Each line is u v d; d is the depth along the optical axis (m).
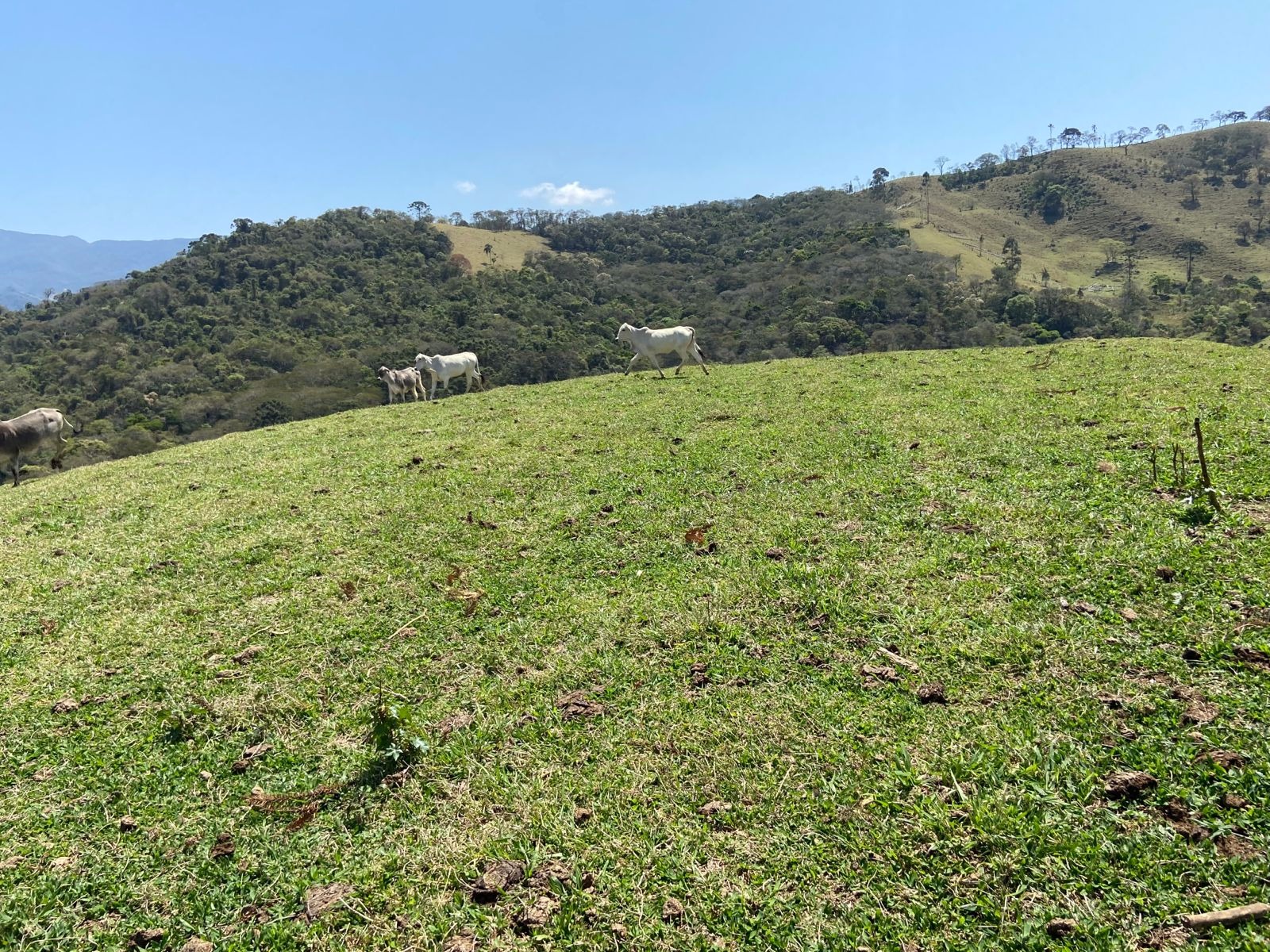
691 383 16.50
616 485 9.39
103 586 7.84
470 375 22.89
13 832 4.37
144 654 6.36
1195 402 9.45
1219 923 2.95
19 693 5.91
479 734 4.82
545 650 5.73
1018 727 4.18
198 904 3.76
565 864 3.74
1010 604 5.38
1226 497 6.43
